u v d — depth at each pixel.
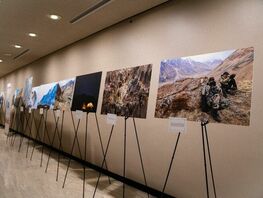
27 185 3.99
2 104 13.83
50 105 7.61
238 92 2.90
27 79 10.13
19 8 4.54
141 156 4.08
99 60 5.51
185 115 3.46
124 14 4.58
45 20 5.08
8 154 6.41
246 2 2.96
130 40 4.68
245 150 2.76
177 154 3.51
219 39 3.19
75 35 5.99
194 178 3.26
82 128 5.82
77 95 6.15
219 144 3.01
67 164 5.65
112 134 4.81
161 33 4.04
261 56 2.75
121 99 4.68
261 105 2.68
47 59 8.28
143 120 4.12
